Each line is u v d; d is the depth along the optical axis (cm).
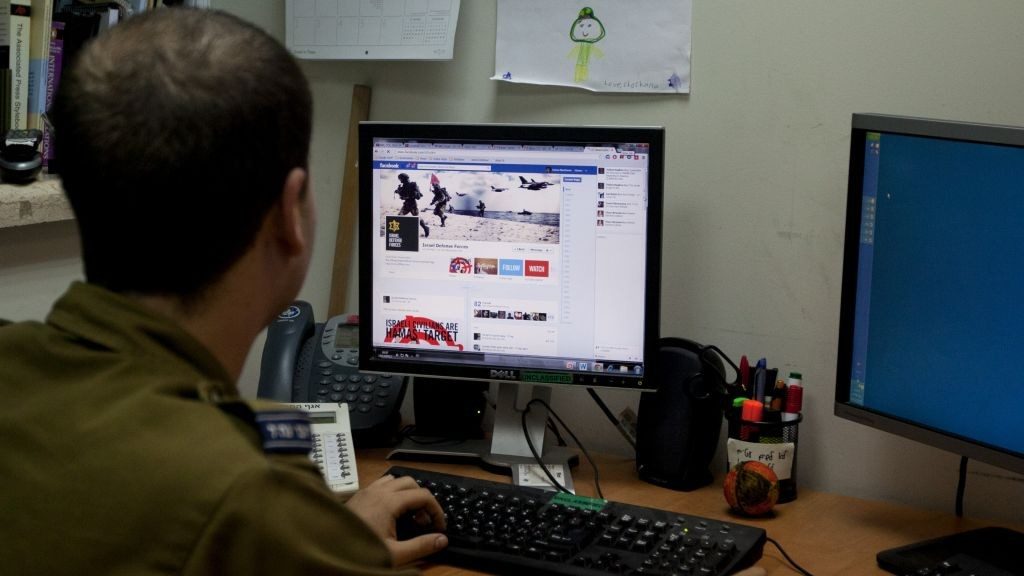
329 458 142
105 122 72
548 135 147
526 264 151
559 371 152
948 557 124
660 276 148
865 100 145
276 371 163
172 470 68
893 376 133
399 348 157
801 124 150
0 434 73
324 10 183
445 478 141
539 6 166
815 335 152
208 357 77
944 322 125
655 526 125
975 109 138
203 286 76
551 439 172
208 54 74
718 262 159
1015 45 134
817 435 154
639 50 160
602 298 149
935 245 125
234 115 73
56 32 169
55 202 163
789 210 152
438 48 174
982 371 122
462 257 153
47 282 174
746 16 152
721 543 121
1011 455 118
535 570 119
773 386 147
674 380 150
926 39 140
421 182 153
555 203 149
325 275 193
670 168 161
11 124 164
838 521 140
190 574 66
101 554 68
